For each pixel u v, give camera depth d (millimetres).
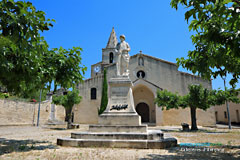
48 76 6824
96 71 40344
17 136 11602
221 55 4633
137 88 30234
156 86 27531
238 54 4109
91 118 29688
